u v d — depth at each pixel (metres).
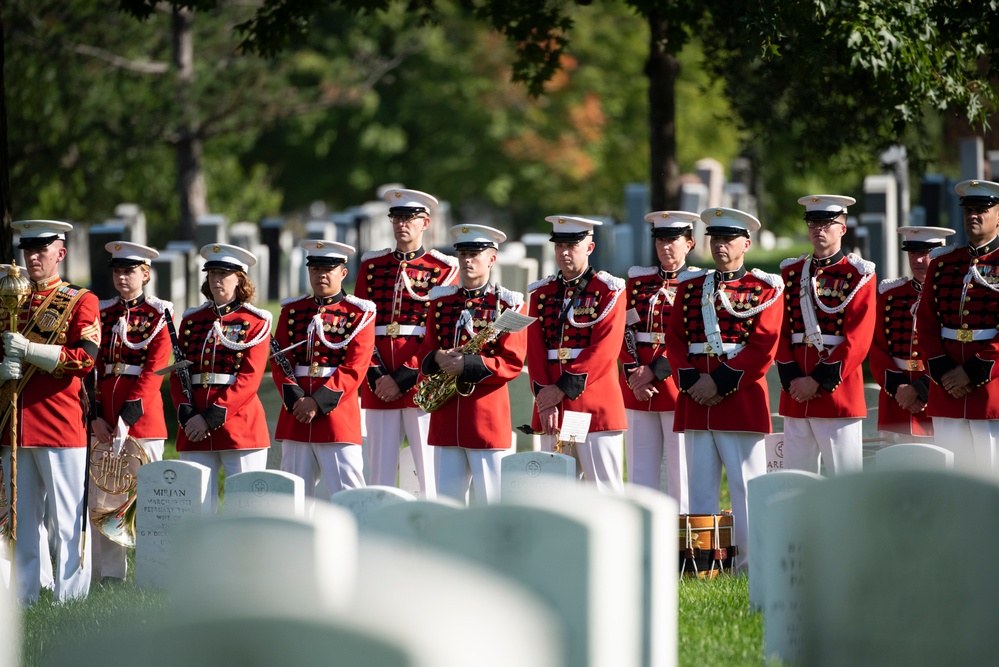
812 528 14.20
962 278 24.27
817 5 30.84
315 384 25.08
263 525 10.76
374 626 7.61
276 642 7.73
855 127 43.75
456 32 121.25
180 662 8.04
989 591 12.80
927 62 31.98
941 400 24.45
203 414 24.44
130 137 76.31
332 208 132.75
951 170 70.12
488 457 24.09
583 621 12.09
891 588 13.34
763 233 108.56
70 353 22.77
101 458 24.53
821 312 24.84
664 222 27.23
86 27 75.38
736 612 19.25
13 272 23.33
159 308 25.44
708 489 24.39
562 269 25.20
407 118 121.25
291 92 81.62
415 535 14.97
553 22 47.09
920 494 13.16
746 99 45.66
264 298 68.62
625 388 27.44
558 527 12.16
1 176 31.09
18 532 23.09
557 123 121.62
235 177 96.56
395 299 27.17
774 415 32.03
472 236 24.66
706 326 24.38
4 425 22.73
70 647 8.87
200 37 81.06
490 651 7.77
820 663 14.05
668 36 44.84
